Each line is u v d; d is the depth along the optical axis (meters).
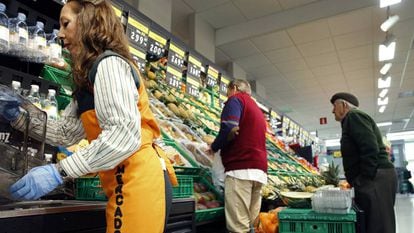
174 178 1.16
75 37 1.00
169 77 3.26
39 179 0.85
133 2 4.60
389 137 20.53
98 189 1.38
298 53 6.94
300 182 3.88
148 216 0.90
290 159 4.92
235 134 2.22
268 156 4.19
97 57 0.94
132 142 0.88
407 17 5.48
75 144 1.37
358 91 9.93
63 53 1.83
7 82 1.46
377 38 6.25
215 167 2.37
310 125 15.46
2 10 1.47
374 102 11.46
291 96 10.38
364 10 5.23
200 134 3.05
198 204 2.02
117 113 0.87
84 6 1.00
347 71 8.09
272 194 2.83
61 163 0.88
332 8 5.17
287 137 6.77
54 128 1.29
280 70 7.97
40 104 1.49
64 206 1.04
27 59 1.64
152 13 4.74
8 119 1.17
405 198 12.62
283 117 6.90
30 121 1.23
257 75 8.33
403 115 13.92
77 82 0.99
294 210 2.15
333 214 2.00
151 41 2.98
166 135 2.32
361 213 2.07
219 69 4.34
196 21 5.65
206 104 3.96
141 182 0.92
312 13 5.30
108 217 0.93
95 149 0.85
